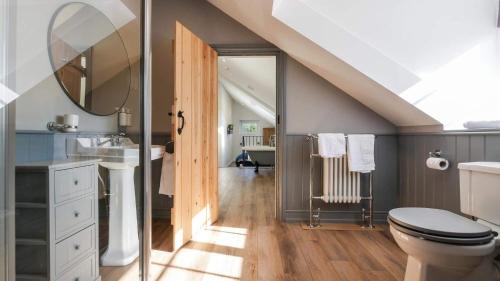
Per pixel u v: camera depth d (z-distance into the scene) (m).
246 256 1.96
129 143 2.25
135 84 2.29
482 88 1.93
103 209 1.77
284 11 2.04
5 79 1.01
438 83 1.99
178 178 2.08
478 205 1.42
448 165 1.89
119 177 1.81
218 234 2.39
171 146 2.28
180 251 2.04
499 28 1.89
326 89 2.76
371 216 2.61
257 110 9.04
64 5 1.74
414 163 2.40
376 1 2.04
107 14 2.19
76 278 1.45
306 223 2.70
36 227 1.24
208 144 2.65
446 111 1.95
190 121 2.29
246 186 4.62
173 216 2.03
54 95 1.62
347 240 2.27
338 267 1.79
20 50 1.25
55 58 1.64
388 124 2.74
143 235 1.62
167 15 2.84
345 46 2.03
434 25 2.00
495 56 1.91
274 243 2.20
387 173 2.75
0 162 0.98
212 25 2.82
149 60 1.67
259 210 3.16
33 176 1.26
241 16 2.56
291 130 2.79
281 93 2.78
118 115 2.29
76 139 1.80
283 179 2.78
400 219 1.30
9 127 1.02
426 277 1.23
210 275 1.69
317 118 2.77
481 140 1.60
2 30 1.00
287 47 2.52
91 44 2.03
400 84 2.00
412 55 2.03
